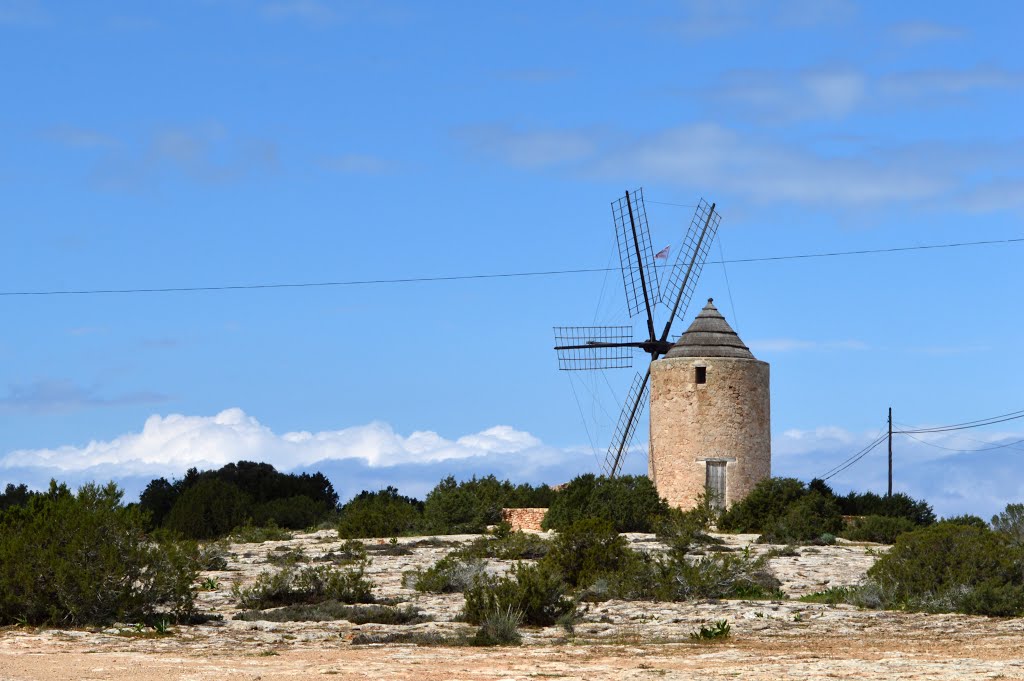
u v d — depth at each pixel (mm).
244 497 73562
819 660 22875
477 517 65812
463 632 27391
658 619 30516
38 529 28453
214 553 45562
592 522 38188
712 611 31922
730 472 70750
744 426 71375
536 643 26188
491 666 21969
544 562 37906
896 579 34219
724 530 64438
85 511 28750
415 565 45062
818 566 44938
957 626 29250
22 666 21344
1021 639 26734
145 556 28922
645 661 22859
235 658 23094
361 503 77062
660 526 57312
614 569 37281
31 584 27562
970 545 33781
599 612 31828
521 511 68000
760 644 26047
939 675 20406
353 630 27922
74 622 27766
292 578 36312
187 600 29453
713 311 73562
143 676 20219
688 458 71250
